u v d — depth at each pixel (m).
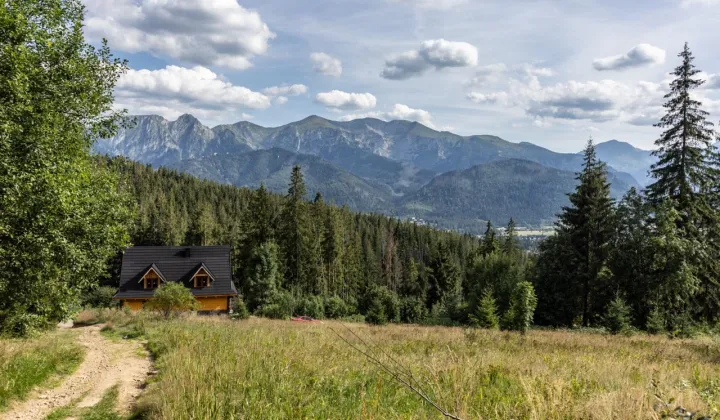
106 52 18.36
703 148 27.42
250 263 48.72
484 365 8.77
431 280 59.19
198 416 5.61
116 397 8.43
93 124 17.39
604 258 31.91
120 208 17.67
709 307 28.11
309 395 6.48
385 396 6.51
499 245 67.25
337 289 76.50
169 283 25.59
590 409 5.18
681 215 27.98
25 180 12.50
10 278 13.77
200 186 148.62
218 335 13.38
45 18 15.55
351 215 136.00
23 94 13.02
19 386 8.33
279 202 132.62
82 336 16.92
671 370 9.48
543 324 33.78
